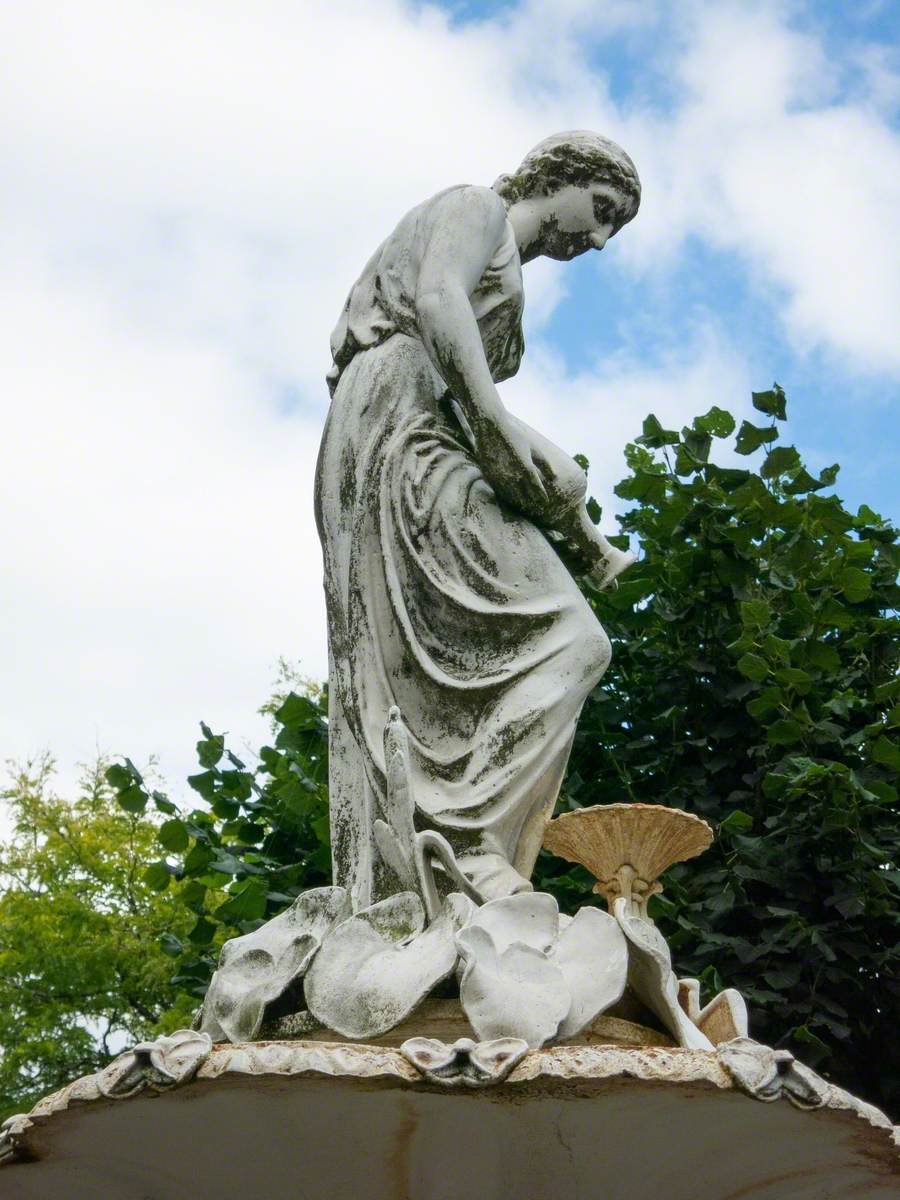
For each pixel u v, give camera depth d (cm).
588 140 462
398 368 429
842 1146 319
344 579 418
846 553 755
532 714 394
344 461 426
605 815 387
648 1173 325
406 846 373
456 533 410
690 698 750
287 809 761
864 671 771
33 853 1413
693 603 760
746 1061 304
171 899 1314
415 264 437
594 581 435
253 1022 357
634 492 786
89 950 1280
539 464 421
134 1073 304
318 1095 305
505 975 339
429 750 397
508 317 443
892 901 687
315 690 1270
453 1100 304
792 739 690
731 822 665
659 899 660
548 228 460
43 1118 312
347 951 356
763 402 802
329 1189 329
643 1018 362
